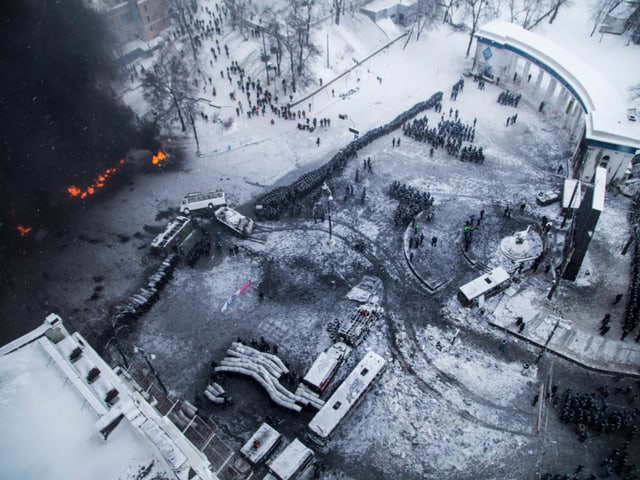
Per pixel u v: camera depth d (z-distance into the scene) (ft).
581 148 229.66
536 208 216.74
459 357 163.53
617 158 215.72
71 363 94.84
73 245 208.85
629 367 157.38
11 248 207.51
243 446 138.62
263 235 211.00
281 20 322.34
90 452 81.15
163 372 162.71
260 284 190.70
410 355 164.14
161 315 181.06
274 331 173.68
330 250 202.80
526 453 138.41
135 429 83.30
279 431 145.69
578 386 153.69
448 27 368.89
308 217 218.79
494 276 180.04
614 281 183.93
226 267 198.08
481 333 170.50
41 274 197.57
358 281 190.29
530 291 182.09
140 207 226.38
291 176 240.94
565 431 142.51
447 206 219.82
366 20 355.97
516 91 296.71
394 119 273.13
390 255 199.62
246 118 277.23
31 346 95.40
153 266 199.11
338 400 145.18
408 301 181.88
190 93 266.16
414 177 236.84
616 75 296.30
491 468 135.74
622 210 213.05
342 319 175.94
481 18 350.23
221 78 304.71
